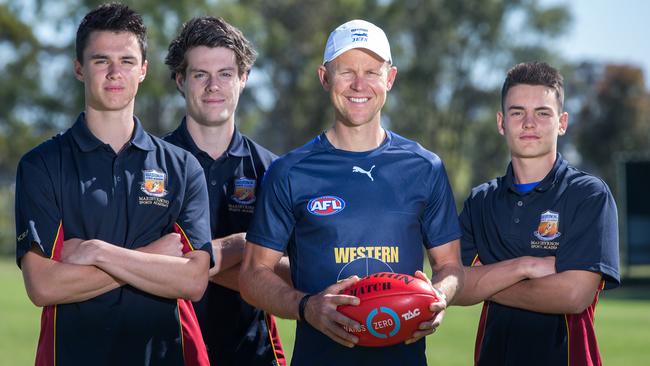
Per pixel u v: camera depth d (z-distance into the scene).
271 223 4.39
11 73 42.44
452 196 4.52
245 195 5.39
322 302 4.03
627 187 24.47
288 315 4.20
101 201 4.43
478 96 48.66
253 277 4.37
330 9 46.66
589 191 4.83
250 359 5.36
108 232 4.43
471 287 4.80
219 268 5.06
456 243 4.50
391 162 4.39
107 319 4.39
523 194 4.90
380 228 4.28
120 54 4.44
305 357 4.36
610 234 4.81
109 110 4.48
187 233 4.57
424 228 4.47
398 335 4.02
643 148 58.66
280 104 47.62
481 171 50.94
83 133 4.48
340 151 4.39
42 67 42.69
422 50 48.06
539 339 4.77
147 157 4.55
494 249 4.96
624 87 59.25
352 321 3.99
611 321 14.69
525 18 48.09
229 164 5.37
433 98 48.38
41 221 4.36
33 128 43.34
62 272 4.28
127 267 4.31
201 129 5.35
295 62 46.97
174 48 5.37
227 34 5.21
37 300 4.29
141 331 4.44
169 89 39.00
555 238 4.81
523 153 4.86
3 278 22.91
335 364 4.29
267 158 5.55
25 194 4.40
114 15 4.48
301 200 4.34
